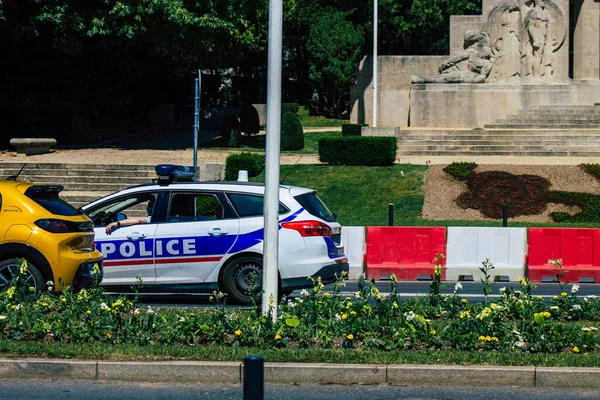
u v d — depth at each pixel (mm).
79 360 8953
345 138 31312
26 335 10023
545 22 39438
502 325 9977
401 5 57094
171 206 13844
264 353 9156
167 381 8797
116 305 10062
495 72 39844
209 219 13711
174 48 34094
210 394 8391
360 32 54281
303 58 61250
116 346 9406
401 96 41562
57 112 37969
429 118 40125
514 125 38188
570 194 26641
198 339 9891
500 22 39719
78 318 10344
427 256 18500
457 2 59156
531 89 39438
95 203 13977
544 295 15664
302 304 11125
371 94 43000
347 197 28125
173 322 10180
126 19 32938
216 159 33062
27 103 36125
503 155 33844
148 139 41500
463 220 25969
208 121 50250
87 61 37719
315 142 41219
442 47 59812
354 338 9875
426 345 9727
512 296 11688
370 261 18562
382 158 30844
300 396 8359
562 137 34688
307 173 30391
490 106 39625
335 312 11062
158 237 13648
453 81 39969
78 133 38719
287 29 58031
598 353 9414
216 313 10195
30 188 12578
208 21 33656
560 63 39625
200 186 13844
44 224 12250
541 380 8680
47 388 8570
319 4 58594
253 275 13117
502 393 8469
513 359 9016
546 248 18234
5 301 10461
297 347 9680
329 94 54625
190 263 13539
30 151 32688
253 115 44438
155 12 32844
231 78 59719
